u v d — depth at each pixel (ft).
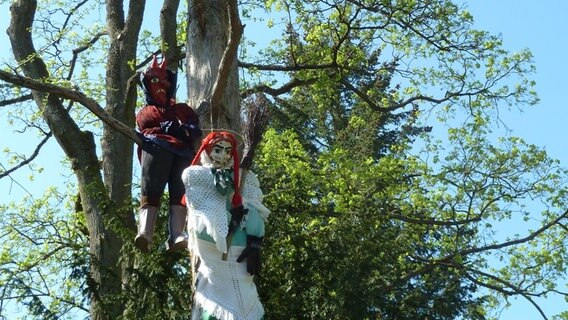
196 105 37.09
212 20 38.09
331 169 58.08
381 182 57.82
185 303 40.29
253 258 26.61
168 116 32.27
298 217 46.21
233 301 26.18
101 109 33.58
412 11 60.85
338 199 53.67
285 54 62.64
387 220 50.42
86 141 56.70
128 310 40.16
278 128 91.15
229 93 36.96
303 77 61.05
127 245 41.75
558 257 64.08
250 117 28.40
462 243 62.44
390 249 47.14
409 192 63.41
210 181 26.89
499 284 64.64
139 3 60.03
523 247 65.00
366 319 44.29
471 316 55.16
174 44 58.08
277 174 51.19
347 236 45.29
